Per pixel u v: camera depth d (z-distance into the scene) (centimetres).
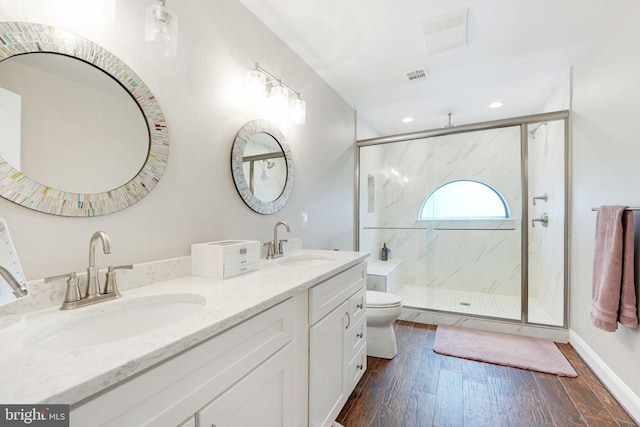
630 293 143
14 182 80
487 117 345
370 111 326
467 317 268
